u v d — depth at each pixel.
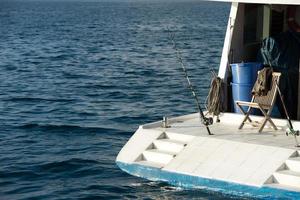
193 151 15.30
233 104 17.38
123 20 123.56
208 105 17.27
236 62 17.67
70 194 15.78
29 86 34.31
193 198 14.48
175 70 40.50
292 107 17.08
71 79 36.97
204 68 41.38
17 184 16.66
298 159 14.39
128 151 15.98
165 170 15.15
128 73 39.50
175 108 27.03
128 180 16.12
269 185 14.02
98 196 15.52
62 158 18.94
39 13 173.38
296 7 17.70
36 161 18.64
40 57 51.53
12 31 89.81
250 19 17.84
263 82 16.02
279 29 17.92
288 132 15.68
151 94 30.73
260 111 17.00
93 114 25.98
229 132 16.11
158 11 184.25
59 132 22.67
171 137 16.11
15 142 21.19
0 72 41.22
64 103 28.75
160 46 60.50
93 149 20.12
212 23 104.50
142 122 24.38
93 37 75.81
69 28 96.25
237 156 14.87
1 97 30.52
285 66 17.16
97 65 44.81
